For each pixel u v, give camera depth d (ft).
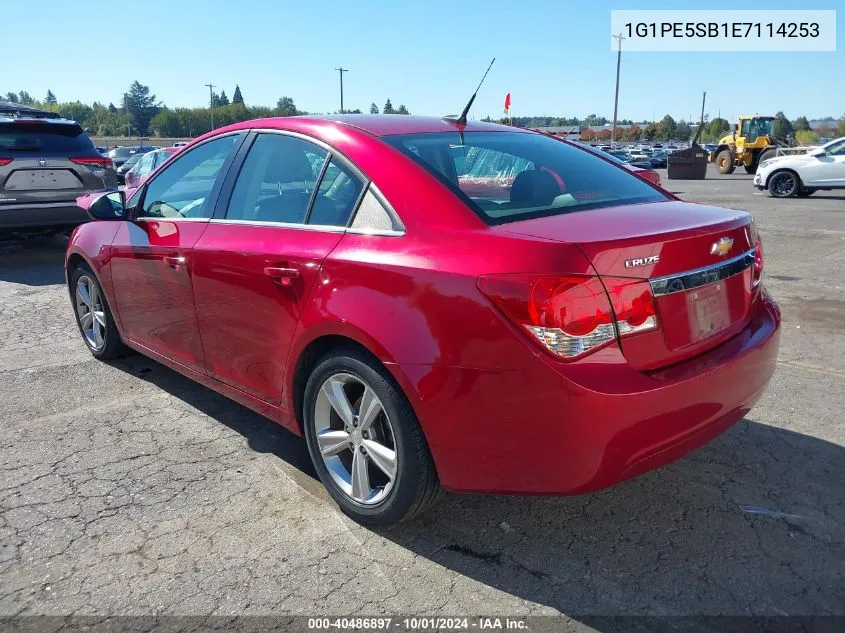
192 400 14.30
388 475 9.12
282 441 12.39
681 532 9.52
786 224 39.88
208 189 12.32
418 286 8.30
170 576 8.68
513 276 7.59
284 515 10.00
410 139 10.25
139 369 16.17
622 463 7.77
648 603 8.13
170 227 12.70
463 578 8.61
